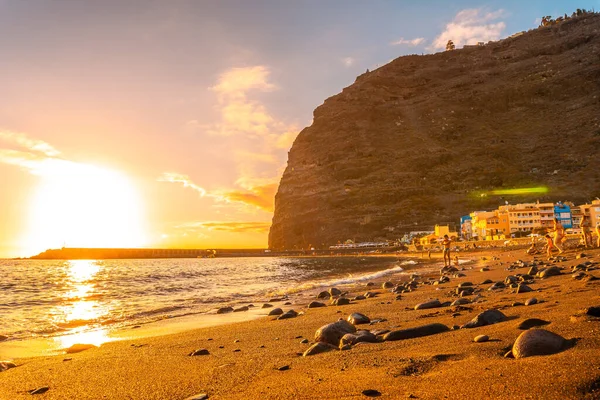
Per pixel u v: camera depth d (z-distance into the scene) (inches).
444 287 865.5
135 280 2121.1
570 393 151.9
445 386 182.9
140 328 599.8
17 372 326.3
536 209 5580.7
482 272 1235.9
